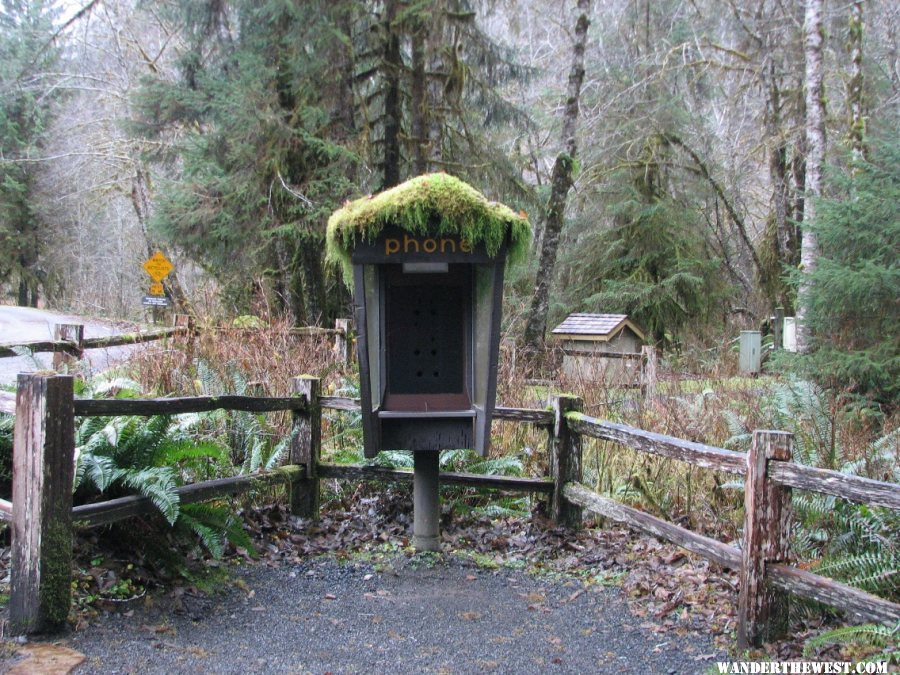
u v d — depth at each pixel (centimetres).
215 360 772
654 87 2241
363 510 596
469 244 447
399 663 355
